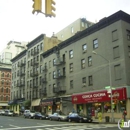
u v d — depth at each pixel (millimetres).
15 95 68125
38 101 50688
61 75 42312
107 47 32844
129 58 30375
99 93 32562
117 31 31484
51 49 47500
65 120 31531
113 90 30359
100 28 34719
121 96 28828
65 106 41031
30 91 57156
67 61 42062
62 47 44156
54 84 45875
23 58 64625
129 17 31875
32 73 55750
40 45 53938
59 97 42719
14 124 25625
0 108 80812
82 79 37344
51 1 8875
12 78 72750
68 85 40938
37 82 53656
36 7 8391
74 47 40531
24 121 31391
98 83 33594
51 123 27031
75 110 37812
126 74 29234
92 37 36250
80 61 38406
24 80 62031
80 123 26938
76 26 54938
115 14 31406
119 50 30750
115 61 31078
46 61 49938
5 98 82812
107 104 31906
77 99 37000
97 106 33781
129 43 31203
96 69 34469
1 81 83188
